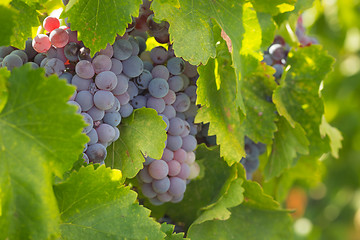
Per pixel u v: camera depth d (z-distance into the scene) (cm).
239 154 71
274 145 79
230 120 70
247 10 70
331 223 193
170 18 66
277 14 76
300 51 79
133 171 68
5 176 58
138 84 69
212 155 75
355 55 160
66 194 63
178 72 69
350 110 172
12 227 58
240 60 70
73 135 59
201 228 75
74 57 66
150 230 64
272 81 76
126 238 64
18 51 68
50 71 66
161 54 69
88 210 64
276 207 76
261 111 76
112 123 67
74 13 65
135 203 64
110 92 66
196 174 73
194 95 71
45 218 59
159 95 68
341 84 166
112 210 64
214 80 69
